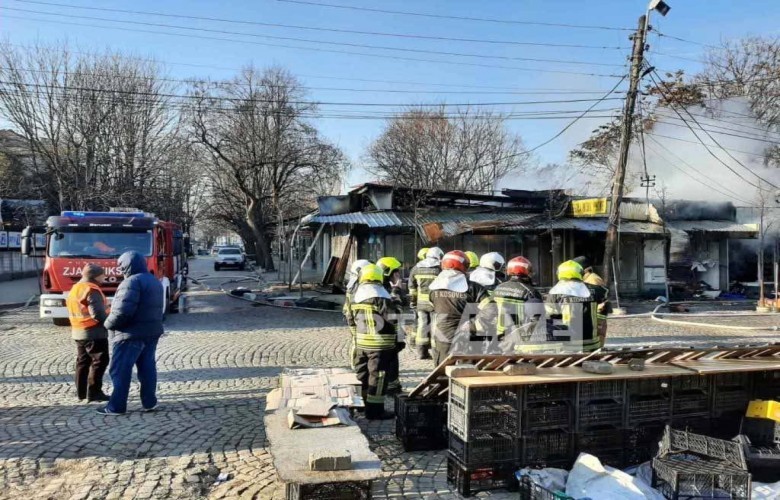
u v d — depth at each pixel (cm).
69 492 460
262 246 3884
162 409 689
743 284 2275
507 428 451
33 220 3094
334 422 448
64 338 1170
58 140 2673
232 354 1036
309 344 1140
